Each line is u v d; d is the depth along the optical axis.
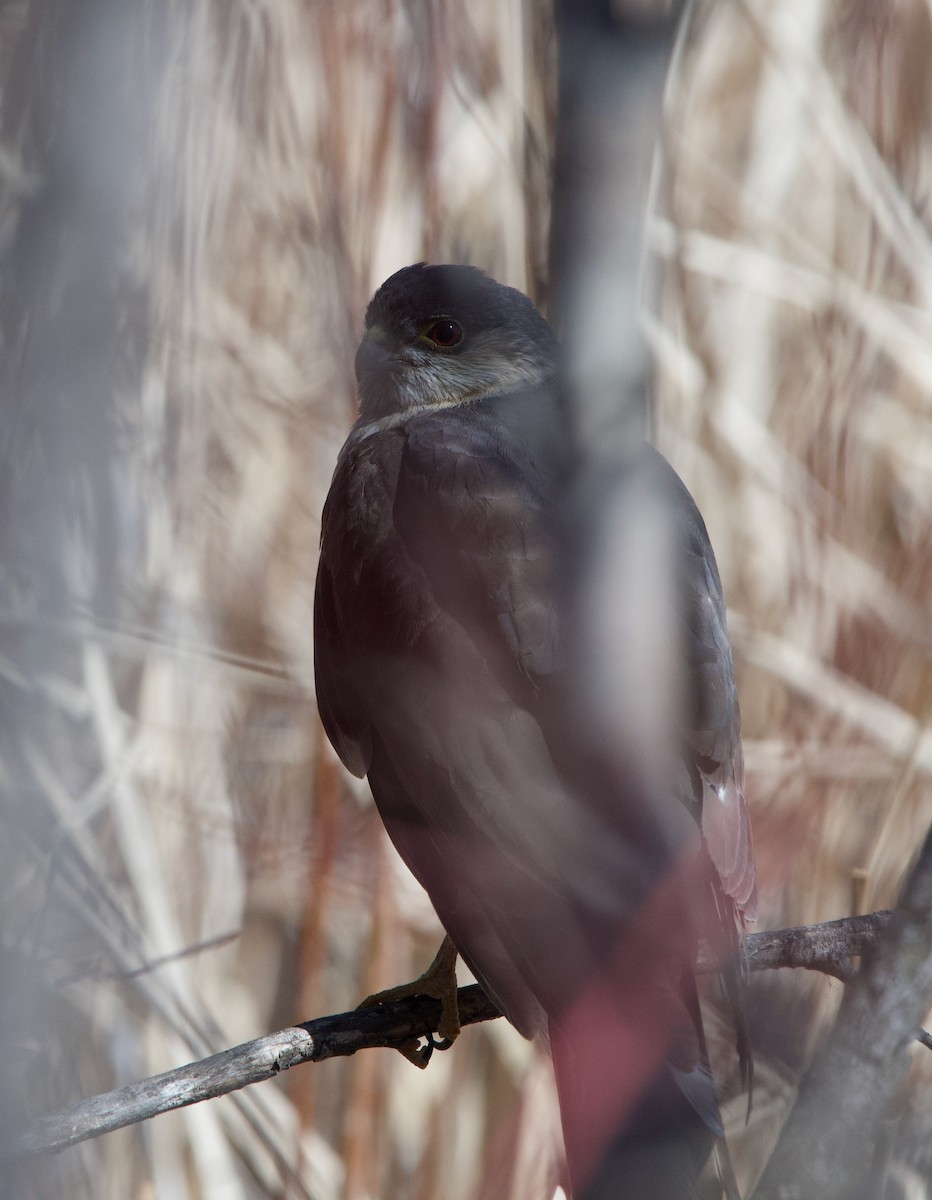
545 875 5.50
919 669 9.07
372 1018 6.12
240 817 8.40
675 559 6.00
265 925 8.65
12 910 4.88
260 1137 7.98
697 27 9.11
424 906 8.67
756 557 9.27
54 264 3.89
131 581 7.47
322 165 8.23
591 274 2.92
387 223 8.41
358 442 7.28
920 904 3.72
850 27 10.10
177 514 7.97
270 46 8.10
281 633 8.80
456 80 8.39
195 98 6.38
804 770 8.21
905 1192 6.00
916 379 9.70
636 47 2.74
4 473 4.01
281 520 8.88
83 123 3.84
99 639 7.04
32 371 3.93
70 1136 4.92
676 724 5.64
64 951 6.81
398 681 6.15
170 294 7.25
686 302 9.50
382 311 7.88
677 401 8.95
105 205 3.89
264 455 8.88
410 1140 8.20
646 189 2.86
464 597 6.07
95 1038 7.36
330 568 6.78
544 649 5.85
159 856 8.23
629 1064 4.89
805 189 10.09
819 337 9.66
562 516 6.12
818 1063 3.67
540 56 7.09
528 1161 7.43
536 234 6.82
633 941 5.25
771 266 9.59
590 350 3.10
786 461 9.41
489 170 8.84
